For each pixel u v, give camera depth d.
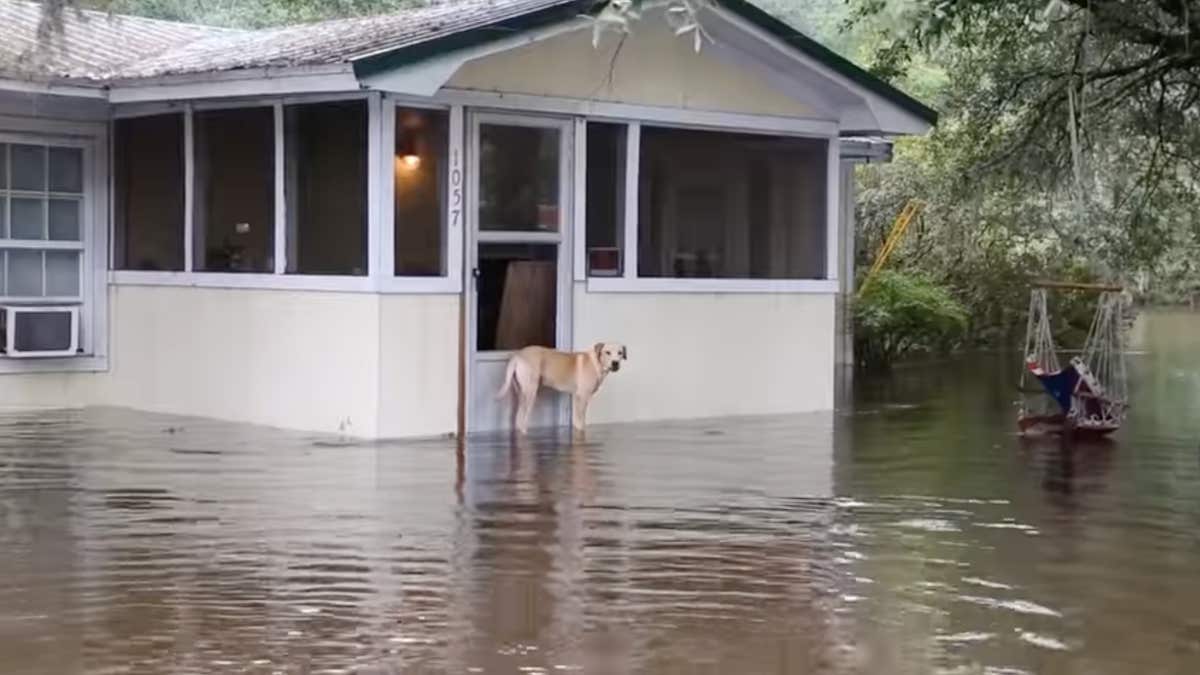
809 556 6.88
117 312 12.49
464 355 10.90
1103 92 13.98
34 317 12.18
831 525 7.64
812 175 13.13
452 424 10.90
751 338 12.73
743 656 5.25
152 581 6.22
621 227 11.86
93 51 13.12
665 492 8.56
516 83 11.07
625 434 11.17
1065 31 13.27
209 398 11.69
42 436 10.55
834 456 10.20
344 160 10.59
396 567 6.51
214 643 5.32
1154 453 10.55
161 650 5.23
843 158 16.47
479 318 11.08
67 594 5.99
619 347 11.15
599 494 8.45
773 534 7.38
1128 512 8.14
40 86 11.50
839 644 5.43
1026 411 12.61
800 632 5.58
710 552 6.92
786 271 13.00
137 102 11.82
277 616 5.69
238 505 7.90
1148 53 13.69
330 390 10.73
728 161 12.54
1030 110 14.57
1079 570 6.68
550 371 11.09
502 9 11.41
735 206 12.62
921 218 21.03
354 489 8.45
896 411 13.23
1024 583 6.42
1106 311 13.46
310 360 10.86
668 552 6.91
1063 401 11.78
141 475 8.85
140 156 12.27
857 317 18.30
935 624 5.72
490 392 11.16
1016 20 13.81
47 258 12.40
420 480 8.80
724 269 12.55
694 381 12.37
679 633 5.54
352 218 10.55
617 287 11.82
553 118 11.39
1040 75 14.38
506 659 5.17
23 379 12.25
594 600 6.00
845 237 17.22
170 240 12.01
